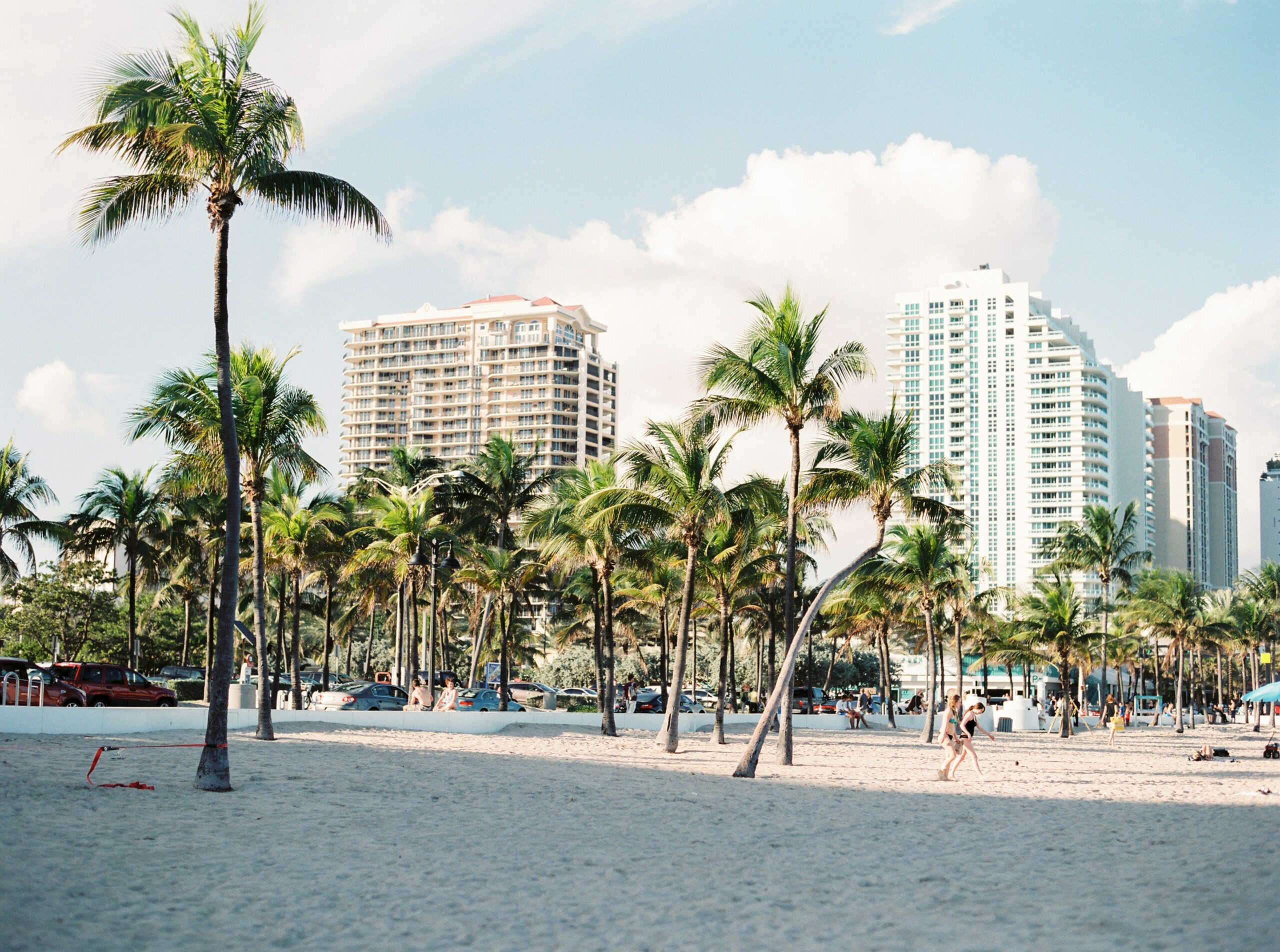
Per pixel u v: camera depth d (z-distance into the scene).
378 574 53.84
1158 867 12.41
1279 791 24.33
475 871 11.34
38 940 7.79
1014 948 8.41
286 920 8.90
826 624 63.44
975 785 24.41
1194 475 195.88
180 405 24.78
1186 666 116.00
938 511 28.72
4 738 23.64
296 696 38.06
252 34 17.92
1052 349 176.38
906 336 184.50
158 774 18.64
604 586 40.75
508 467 53.81
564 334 196.12
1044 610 59.34
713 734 42.84
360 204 18.17
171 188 18.14
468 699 43.91
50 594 55.06
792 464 27.56
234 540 17.62
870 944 8.56
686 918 9.40
